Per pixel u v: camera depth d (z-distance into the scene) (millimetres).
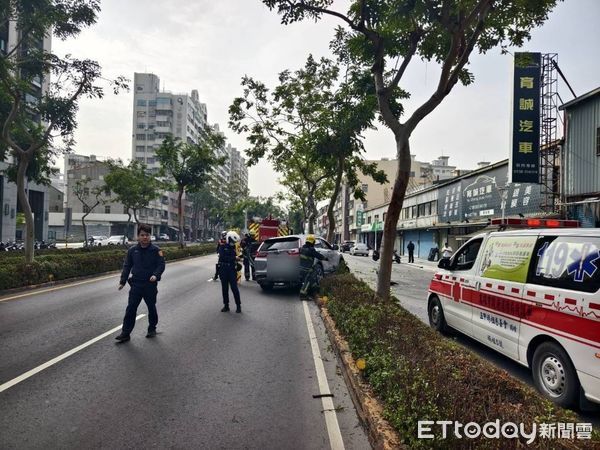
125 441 3650
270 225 24234
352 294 8375
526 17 8023
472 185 28531
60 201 71562
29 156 13508
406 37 8844
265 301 11109
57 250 23984
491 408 3131
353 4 8594
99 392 4695
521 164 18422
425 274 23125
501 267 5922
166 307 9961
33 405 4340
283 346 6707
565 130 18031
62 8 12203
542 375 4863
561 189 18188
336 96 15125
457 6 7527
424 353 4559
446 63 7617
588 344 4211
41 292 11805
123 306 9742
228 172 133625
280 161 22000
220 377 5242
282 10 7836
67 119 13625
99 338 6938
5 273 11609
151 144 86500
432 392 3373
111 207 70625
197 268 20891
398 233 48406
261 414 4230
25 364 5578
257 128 20172
